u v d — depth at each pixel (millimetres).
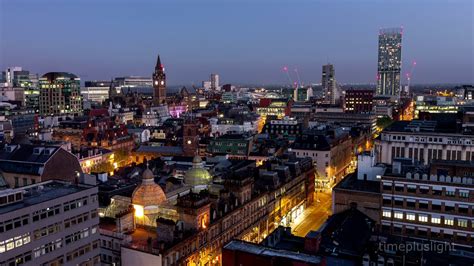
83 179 121750
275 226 156750
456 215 112375
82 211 95812
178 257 103312
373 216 124250
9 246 80812
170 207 114500
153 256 98062
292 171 177750
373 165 144000
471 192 110375
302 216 177750
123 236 105562
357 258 87188
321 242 96125
